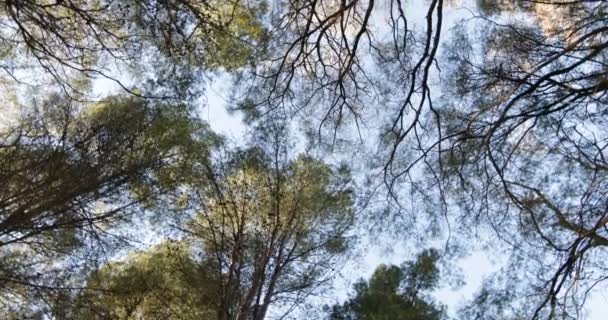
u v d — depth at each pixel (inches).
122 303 315.9
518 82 242.7
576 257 240.5
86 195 277.4
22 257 284.4
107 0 250.4
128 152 296.5
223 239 328.5
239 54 282.0
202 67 289.4
